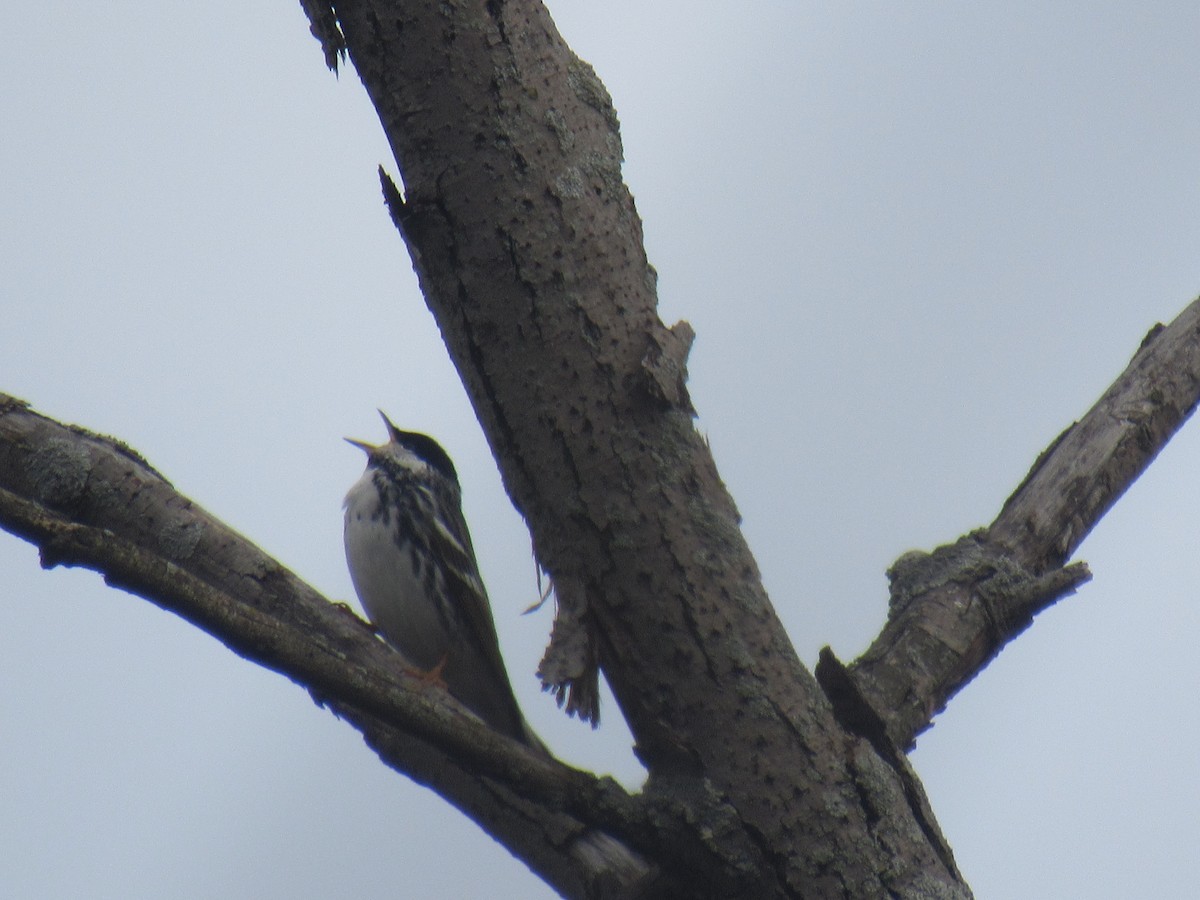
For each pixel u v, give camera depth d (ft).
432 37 18.26
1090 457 23.81
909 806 18.04
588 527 17.83
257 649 15.83
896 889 17.04
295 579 20.02
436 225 18.28
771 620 18.01
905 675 20.74
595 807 16.98
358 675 16.26
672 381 18.08
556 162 18.39
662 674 17.61
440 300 18.63
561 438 17.94
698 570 17.71
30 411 20.11
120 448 20.22
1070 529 23.12
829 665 17.95
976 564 22.25
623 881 19.04
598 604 17.84
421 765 20.44
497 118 18.28
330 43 19.16
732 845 17.16
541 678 17.46
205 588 15.57
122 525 19.72
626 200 18.95
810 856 17.10
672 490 17.85
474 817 20.39
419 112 18.34
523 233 18.11
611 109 19.34
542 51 18.78
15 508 14.84
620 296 18.29
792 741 17.44
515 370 18.11
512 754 16.80
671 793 17.37
